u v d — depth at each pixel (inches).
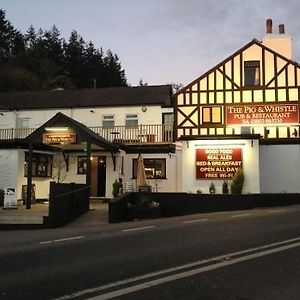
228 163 1026.7
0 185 1025.5
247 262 347.3
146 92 1354.6
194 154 1047.0
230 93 1175.0
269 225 574.6
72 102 1337.4
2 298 257.0
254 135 1018.7
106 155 1124.5
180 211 822.5
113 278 302.5
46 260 370.9
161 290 270.5
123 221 743.1
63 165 1138.7
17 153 1023.0
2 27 3457.2
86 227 666.2
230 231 521.7
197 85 1192.8
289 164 1125.7
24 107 1336.1
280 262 346.3
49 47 3250.5
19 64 2785.4
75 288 278.4
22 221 698.8
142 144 1167.0
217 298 252.7
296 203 1044.5
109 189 1113.4
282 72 1157.1
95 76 3070.9
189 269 325.4
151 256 377.4
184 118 1189.7
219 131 1170.0
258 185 1008.9
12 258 384.2
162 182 1148.5
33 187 1005.2
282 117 1146.0
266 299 250.5
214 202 866.1
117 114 1284.4
